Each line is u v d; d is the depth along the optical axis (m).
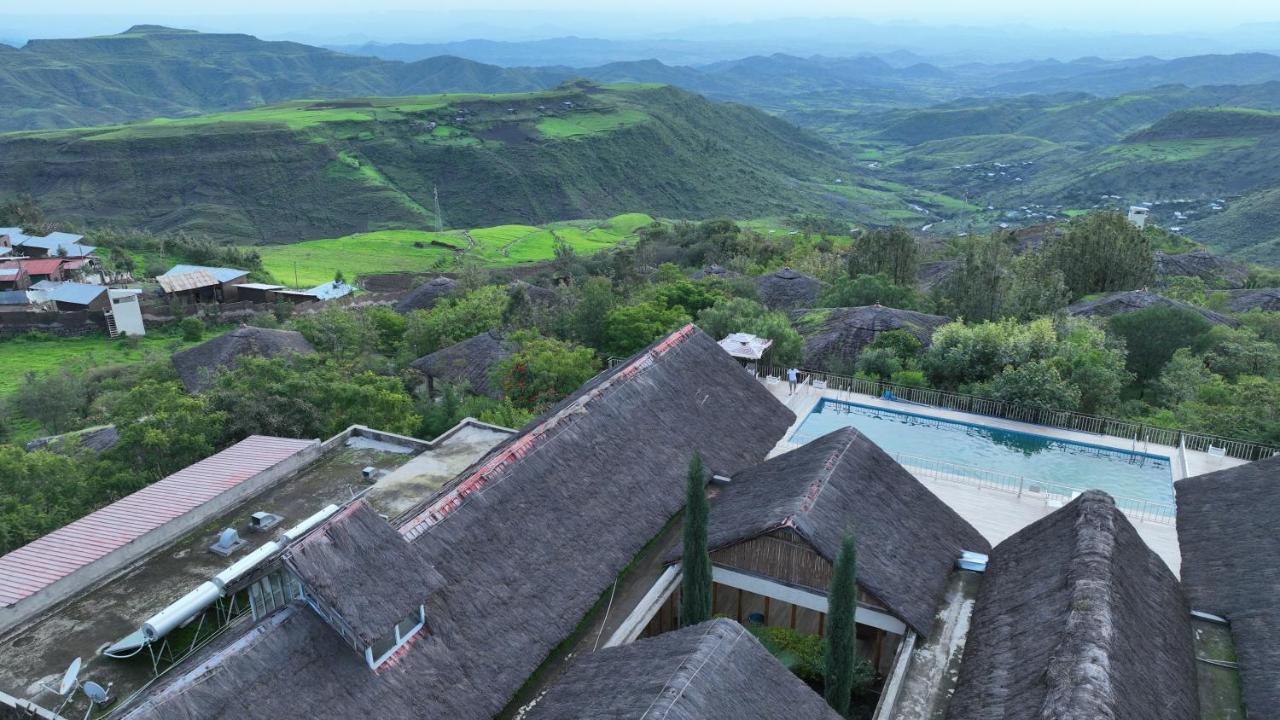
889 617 18.45
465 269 88.44
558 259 107.69
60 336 74.75
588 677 15.10
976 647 16.72
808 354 43.75
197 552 22.88
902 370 40.25
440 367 44.72
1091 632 14.49
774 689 14.34
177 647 18.38
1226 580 17.98
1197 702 15.20
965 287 52.16
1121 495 28.91
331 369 38.84
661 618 20.81
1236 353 41.78
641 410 23.45
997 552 20.05
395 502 25.53
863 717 18.23
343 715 13.30
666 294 51.41
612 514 20.06
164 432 29.61
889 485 21.55
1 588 20.20
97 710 16.78
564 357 38.69
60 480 27.95
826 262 82.12
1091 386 36.59
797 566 19.14
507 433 30.73
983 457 32.56
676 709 12.81
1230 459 30.53
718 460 23.95
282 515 24.91
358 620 13.66
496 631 16.11
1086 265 59.28
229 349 48.91
